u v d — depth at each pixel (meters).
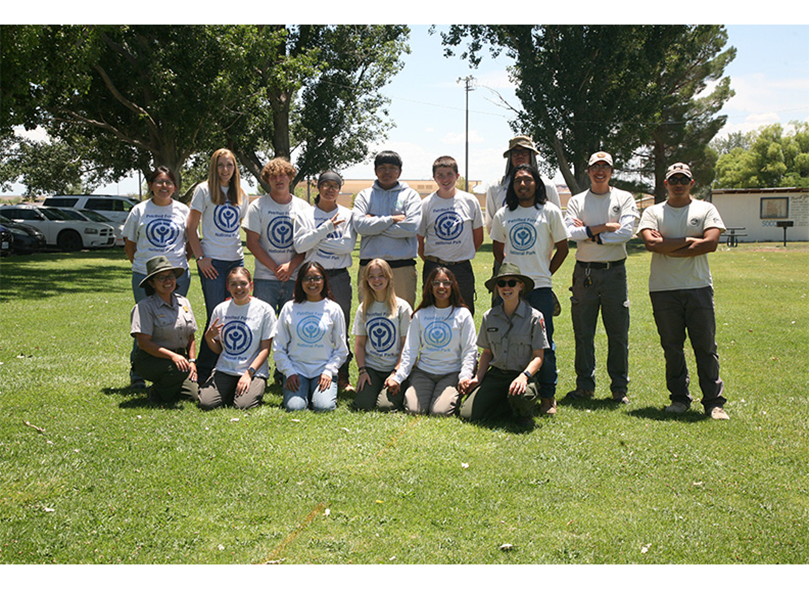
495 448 4.99
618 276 6.33
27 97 17.45
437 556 3.55
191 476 4.45
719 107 41.31
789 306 12.51
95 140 32.31
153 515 3.95
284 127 33.00
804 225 38.09
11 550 3.58
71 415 5.65
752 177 61.19
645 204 54.91
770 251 28.48
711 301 5.95
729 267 20.86
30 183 52.28
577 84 32.91
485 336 5.75
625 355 6.43
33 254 24.23
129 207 30.94
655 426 5.59
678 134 40.00
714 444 5.17
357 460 4.72
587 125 32.72
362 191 6.79
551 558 3.54
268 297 6.88
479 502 4.13
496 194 6.76
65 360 7.73
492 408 5.75
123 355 8.09
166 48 23.73
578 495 4.25
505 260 6.22
